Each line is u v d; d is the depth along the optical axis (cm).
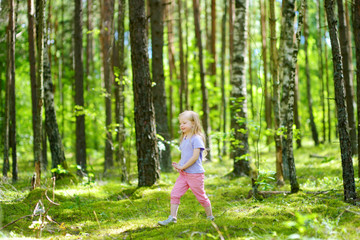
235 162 827
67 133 1777
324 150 1158
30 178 775
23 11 1009
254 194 538
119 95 775
